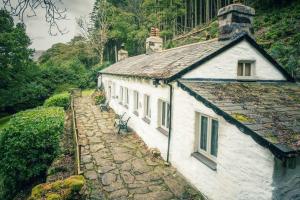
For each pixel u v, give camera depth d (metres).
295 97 6.89
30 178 8.43
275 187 4.07
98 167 7.70
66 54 51.09
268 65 8.41
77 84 32.56
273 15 26.28
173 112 7.61
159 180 6.89
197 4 45.88
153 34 17.25
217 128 5.91
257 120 4.66
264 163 4.19
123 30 45.03
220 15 8.49
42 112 10.86
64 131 11.86
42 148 8.21
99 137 11.09
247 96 6.29
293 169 4.24
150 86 9.53
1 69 25.83
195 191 6.32
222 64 7.55
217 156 5.46
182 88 6.84
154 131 9.19
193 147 6.61
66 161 8.01
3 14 4.36
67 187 5.38
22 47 27.19
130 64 16.16
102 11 43.59
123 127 11.91
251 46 7.95
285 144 3.82
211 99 5.67
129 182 6.74
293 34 18.70
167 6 35.34
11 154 7.85
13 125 8.48
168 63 9.14
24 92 25.66
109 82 19.73
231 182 5.00
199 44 10.23
